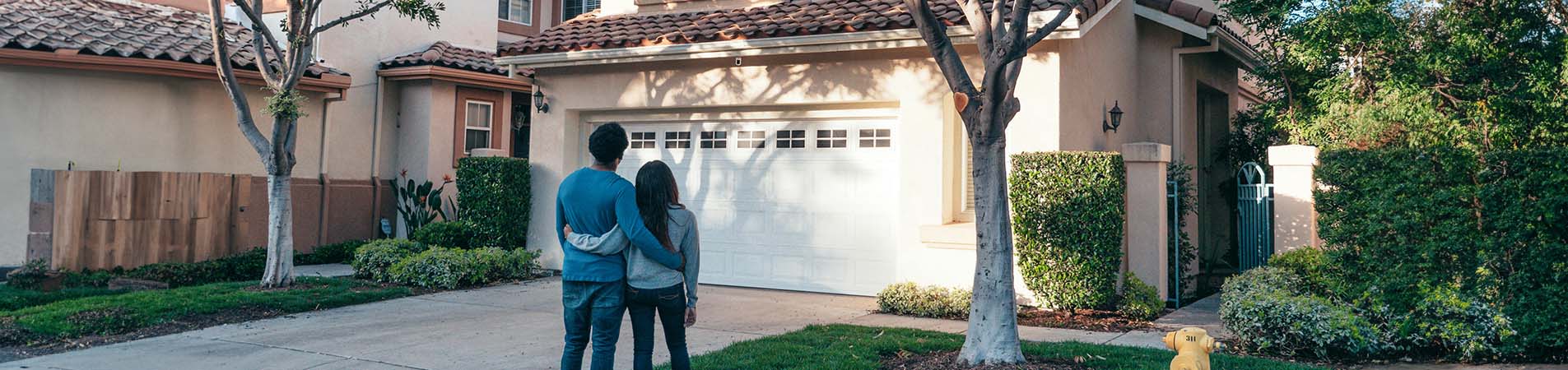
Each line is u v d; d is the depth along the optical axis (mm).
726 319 9734
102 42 13742
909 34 10648
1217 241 14797
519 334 8844
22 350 8055
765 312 10203
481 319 9695
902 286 10305
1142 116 13039
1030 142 10398
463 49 18719
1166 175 10945
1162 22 12570
